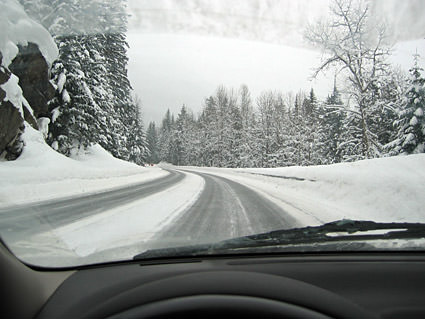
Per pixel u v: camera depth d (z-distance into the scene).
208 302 1.64
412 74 16.70
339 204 7.98
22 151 12.02
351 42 15.22
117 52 26.45
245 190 11.75
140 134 45.91
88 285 1.82
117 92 26.59
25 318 1.51
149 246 2.92
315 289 1.88
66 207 6.55
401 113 16.72
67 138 17.34
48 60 14.40
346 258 2.39
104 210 6.30
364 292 1.96
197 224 5.10
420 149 16.16
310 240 2.64
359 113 16.83
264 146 40.41
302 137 34.59
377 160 9.29
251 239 2.64
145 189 11.01
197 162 56.97
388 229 2.94
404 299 1.91
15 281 1.58
